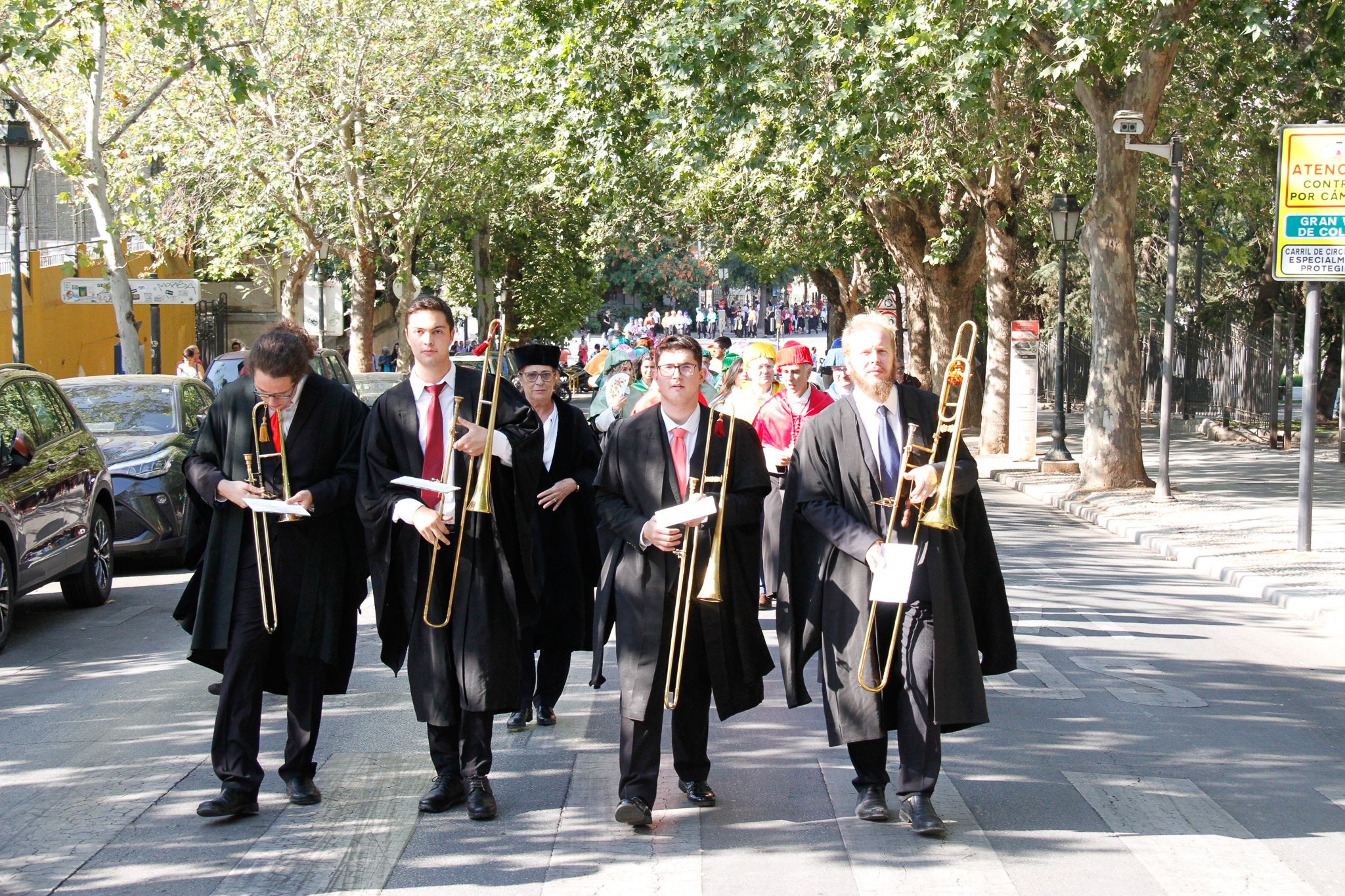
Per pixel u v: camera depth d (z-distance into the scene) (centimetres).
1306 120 2000
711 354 2189
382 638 563
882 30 1576
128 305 1902
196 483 550
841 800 574
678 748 558
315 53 2614
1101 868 494
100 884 475
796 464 541
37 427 999
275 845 513
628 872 486
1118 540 1477
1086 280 3872
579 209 3725
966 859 501
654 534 514
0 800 573
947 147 2269
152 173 2781
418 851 508
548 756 640
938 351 2900
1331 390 3856
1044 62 1914
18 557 902
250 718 545
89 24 1809
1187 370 3369
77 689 784
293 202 2691
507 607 544
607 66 2136
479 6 2575
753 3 1752
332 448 564
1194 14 1891
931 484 506
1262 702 761
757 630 548
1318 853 514
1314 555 1274
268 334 552
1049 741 670
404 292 3128
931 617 518
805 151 1836
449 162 2933
